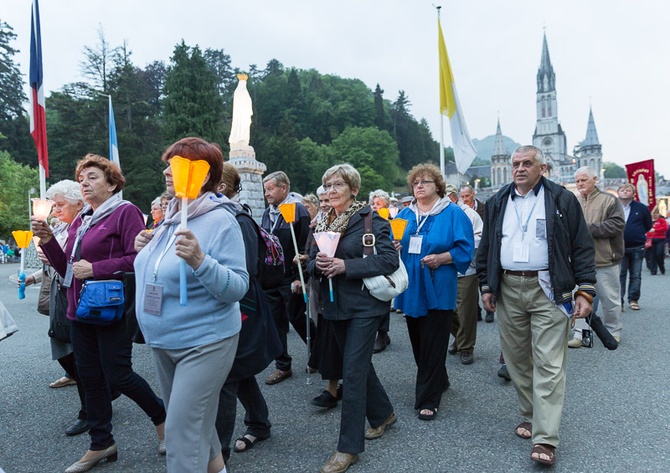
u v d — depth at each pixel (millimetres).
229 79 93875
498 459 2908
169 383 2166
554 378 2883
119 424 3617
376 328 2973
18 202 36688
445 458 2934
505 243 3168
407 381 4445
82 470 2867
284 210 3930
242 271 2078
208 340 2012
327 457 3000
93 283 2725
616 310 5566
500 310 3281
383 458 2945
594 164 141500
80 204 3504
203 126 42438
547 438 2797
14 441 3355
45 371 4984
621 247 5516
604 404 3729
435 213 3777
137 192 38375
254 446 3168
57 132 40594
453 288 3592
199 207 2098
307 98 100875
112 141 11047
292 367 4977
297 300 4703
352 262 2863
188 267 1980
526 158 3055
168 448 1970
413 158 109000
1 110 53656
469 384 4328
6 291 11914
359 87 114000
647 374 4395
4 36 55188
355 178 3168
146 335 2066
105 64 45875
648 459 2852
